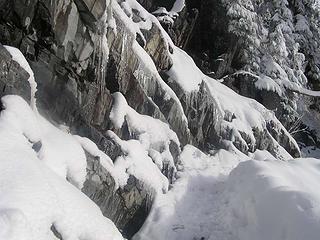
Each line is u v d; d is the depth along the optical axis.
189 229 9.83
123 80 10.53
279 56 20.72
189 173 11.91
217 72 18.47
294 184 9.83
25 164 5.92
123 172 9.19
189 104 13.49
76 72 8.89
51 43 8.23
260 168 10.23
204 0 18.64
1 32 7.66
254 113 16.55
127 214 9.20
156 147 11.05
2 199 5.12
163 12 16.61
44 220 5.32
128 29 10.83
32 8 7.84
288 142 17.92
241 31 18.81
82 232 5.78
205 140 14.12
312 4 23.48
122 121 10.06
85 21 8.70
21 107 7.00
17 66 7.29
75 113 8.84
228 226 9.71
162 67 13.25
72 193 6.18
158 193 10.06
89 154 8.28
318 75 23.69
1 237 4.66
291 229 8.05
